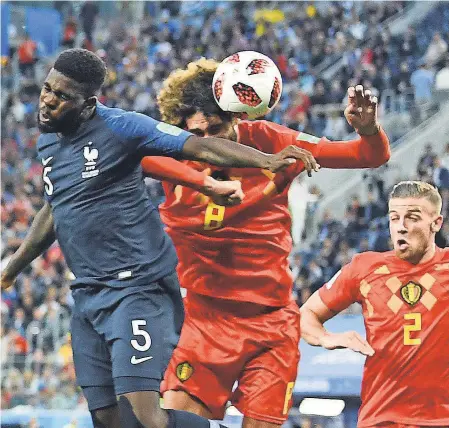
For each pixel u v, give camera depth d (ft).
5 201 98.02
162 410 18.95
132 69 113.80
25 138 108.58
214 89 21.42
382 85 95.86
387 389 22.86
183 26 121.19
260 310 22.74
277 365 22.62
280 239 22.70
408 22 106.52
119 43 120.98
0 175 101.91
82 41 121.90
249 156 17.83
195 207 22.27
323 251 72.90
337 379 53.57
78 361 19.69
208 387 22.86
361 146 21.40
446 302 22.62
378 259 23.38
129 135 18.38
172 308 19.43
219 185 18.60
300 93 96.12
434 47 96.73
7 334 72.54
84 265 18.99
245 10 118.73
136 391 18.47
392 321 22.82
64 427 55.88
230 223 22.25
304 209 78.18
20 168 103.86
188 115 21.75
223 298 22.61
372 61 98.58
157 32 120.78
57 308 73.41
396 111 94.02
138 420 18.37
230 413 27.99
